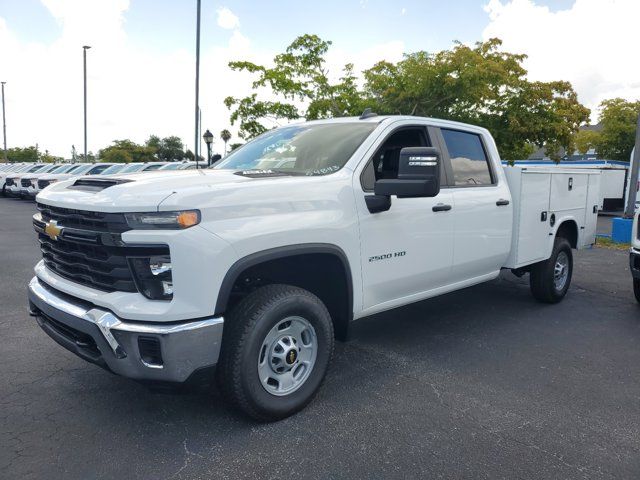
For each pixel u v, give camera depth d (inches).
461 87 529.7
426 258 173.0
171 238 111.3
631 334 208.2
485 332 207.9
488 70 532.4
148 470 111.7
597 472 113.6
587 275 326.3
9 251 382.3
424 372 166.7
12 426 129.1
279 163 165.3
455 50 539.2
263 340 125.5
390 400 146.3
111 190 118.7
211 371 118.3
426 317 227.9
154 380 114.7
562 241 247.4
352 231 146.2
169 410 138.0
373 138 161.0
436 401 146.2
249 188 125.7
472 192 192.2
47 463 113.6
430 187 132.1
